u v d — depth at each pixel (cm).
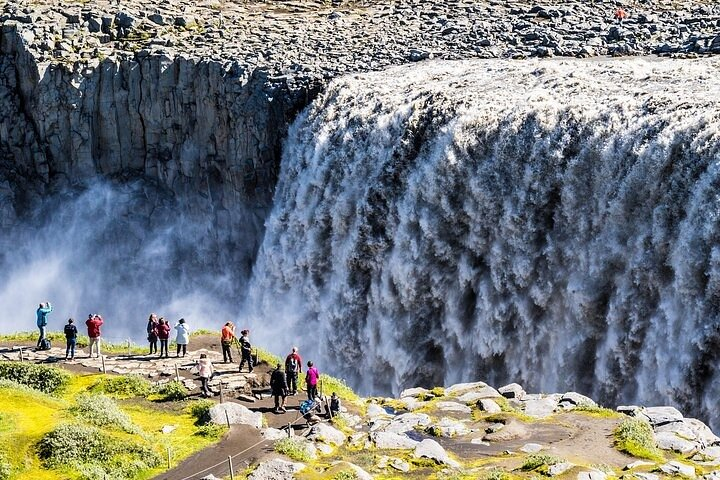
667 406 5422
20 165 9156
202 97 8662
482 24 9750
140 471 4534
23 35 9056
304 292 7819
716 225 5503
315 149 7775
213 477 4394
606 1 10375
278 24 10144
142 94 8900
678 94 6431
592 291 6019
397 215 7138
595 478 4206
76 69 8944
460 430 4862
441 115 7012
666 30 9094
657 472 4309
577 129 6334
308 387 5078
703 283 5550
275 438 4775
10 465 4456
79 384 5553
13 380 5488
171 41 9325
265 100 8244
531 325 6406
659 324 5731
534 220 6412
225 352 5791
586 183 6216
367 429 4959
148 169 9025
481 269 6688
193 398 5316
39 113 9000
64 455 4541
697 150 5706
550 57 8594
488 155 6688
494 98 7006
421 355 6962
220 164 8600
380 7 10794
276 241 8050
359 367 7362
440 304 6900
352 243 7338
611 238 6000
